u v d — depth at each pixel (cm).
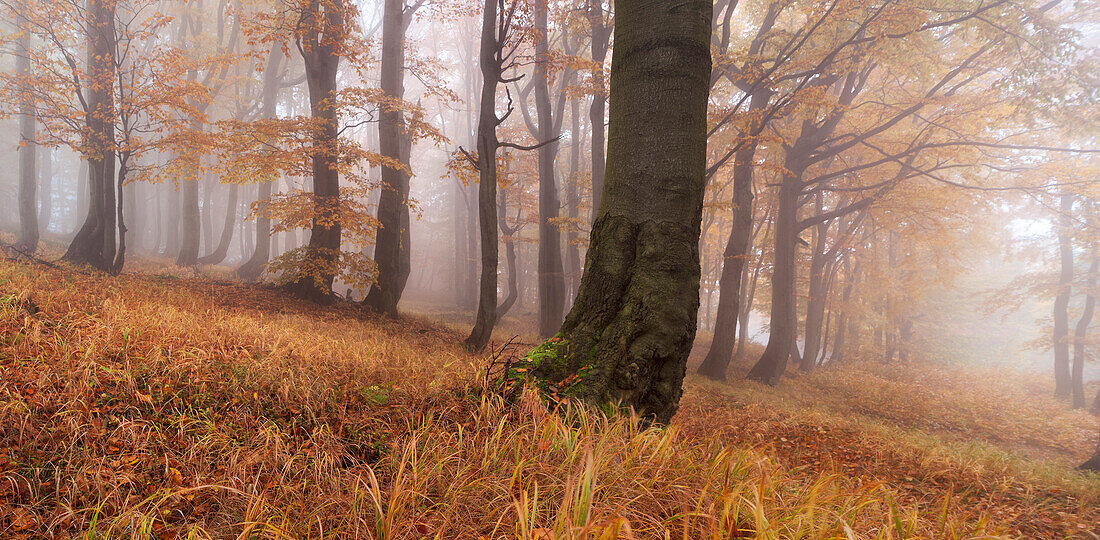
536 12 1515
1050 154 1577
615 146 459
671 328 417
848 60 1295
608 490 243
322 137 1309
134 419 331
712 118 1237
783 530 220
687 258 434
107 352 412
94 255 1197
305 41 1270
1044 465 718
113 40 1238
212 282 1295
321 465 290
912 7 1130
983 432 1234
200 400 368
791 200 1653
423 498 242
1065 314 1997
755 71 1267
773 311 1669
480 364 456
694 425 618
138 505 235
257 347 512
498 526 220
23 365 366
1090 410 1730
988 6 1092
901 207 1639
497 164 1166
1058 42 1103
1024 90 1180
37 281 738
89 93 1413
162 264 1825
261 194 2022
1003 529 271
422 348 846
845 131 1725
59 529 246
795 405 1146
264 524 227
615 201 453
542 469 261
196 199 1958
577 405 361
